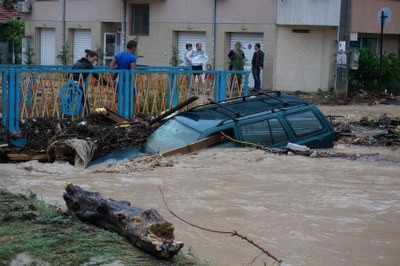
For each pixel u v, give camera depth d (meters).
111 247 6.82
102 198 7.74
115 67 17.92
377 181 11.10
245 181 10.98
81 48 39.16
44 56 41.41
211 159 12.53
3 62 44.94
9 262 6.46
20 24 44.66
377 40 33.25
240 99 14.77
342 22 27.23
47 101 14.78
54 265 6.37
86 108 15.19
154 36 34.94
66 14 39.22
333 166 12.23
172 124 13.73
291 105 14.10
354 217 8.96
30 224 7.69
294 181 11.02
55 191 10.30
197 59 29.45
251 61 31.66
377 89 29.92
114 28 37.78
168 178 11.20
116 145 13.20
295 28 30.16
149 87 16.44
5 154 13.18
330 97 27.80
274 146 13.51
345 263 7.23
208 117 13.70
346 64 27.25
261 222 8.67
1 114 14.11
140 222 6.96
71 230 7.42
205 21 32.72
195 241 7.83
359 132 17.59
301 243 7.86
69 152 12.75
